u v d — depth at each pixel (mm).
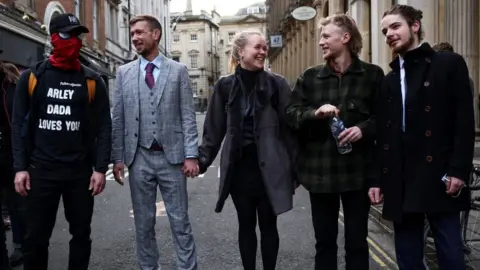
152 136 3973
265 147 3771
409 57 3211
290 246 5660
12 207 4988
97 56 29906
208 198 8820
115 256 5340
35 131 3713
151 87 3986
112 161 4074
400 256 3359
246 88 3854
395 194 3211
